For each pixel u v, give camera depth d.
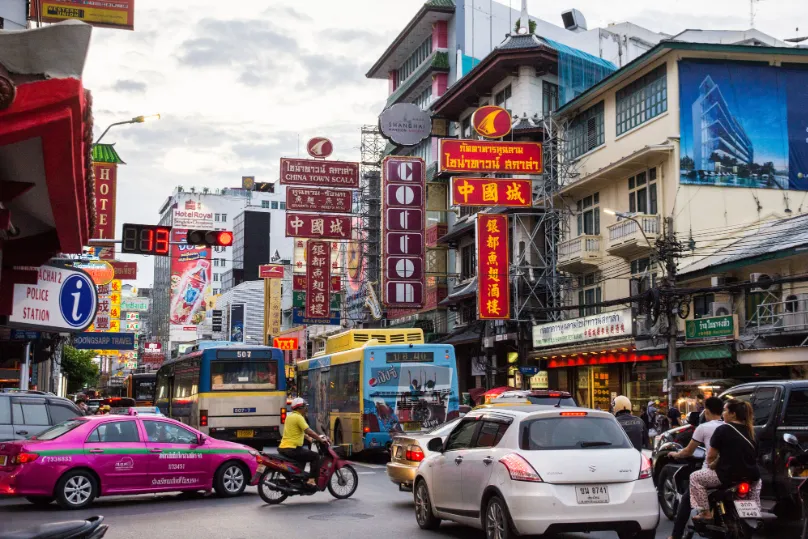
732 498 9.50
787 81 33.53
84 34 5.49
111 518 13.95
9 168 7.01
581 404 37.66
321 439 16.11
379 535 12.12
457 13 53.16
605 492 9.88
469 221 45.78
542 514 9.63
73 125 5.93
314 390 31.20
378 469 23.30
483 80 45.84
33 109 5.46
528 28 45.09
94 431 15.46
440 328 51.28
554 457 9.91
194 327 120.00
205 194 140.00
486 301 37.47
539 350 37.94
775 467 11.43
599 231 37.50
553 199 40.50
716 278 29.45
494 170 38.84
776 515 11.59
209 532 12.46
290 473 15.74
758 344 26.36
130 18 18.81
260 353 27.28
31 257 11.27
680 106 32.66
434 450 12.23
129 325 145.00
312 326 75.44
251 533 12.36
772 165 33.03
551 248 39.81
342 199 50.62
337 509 15.00
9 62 5.39
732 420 9.88
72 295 14.27
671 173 32.56
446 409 24.64
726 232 32.09
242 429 26.77
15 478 14.59
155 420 16.20
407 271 43.25
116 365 144.00
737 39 38.41
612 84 36.56
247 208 127.56
